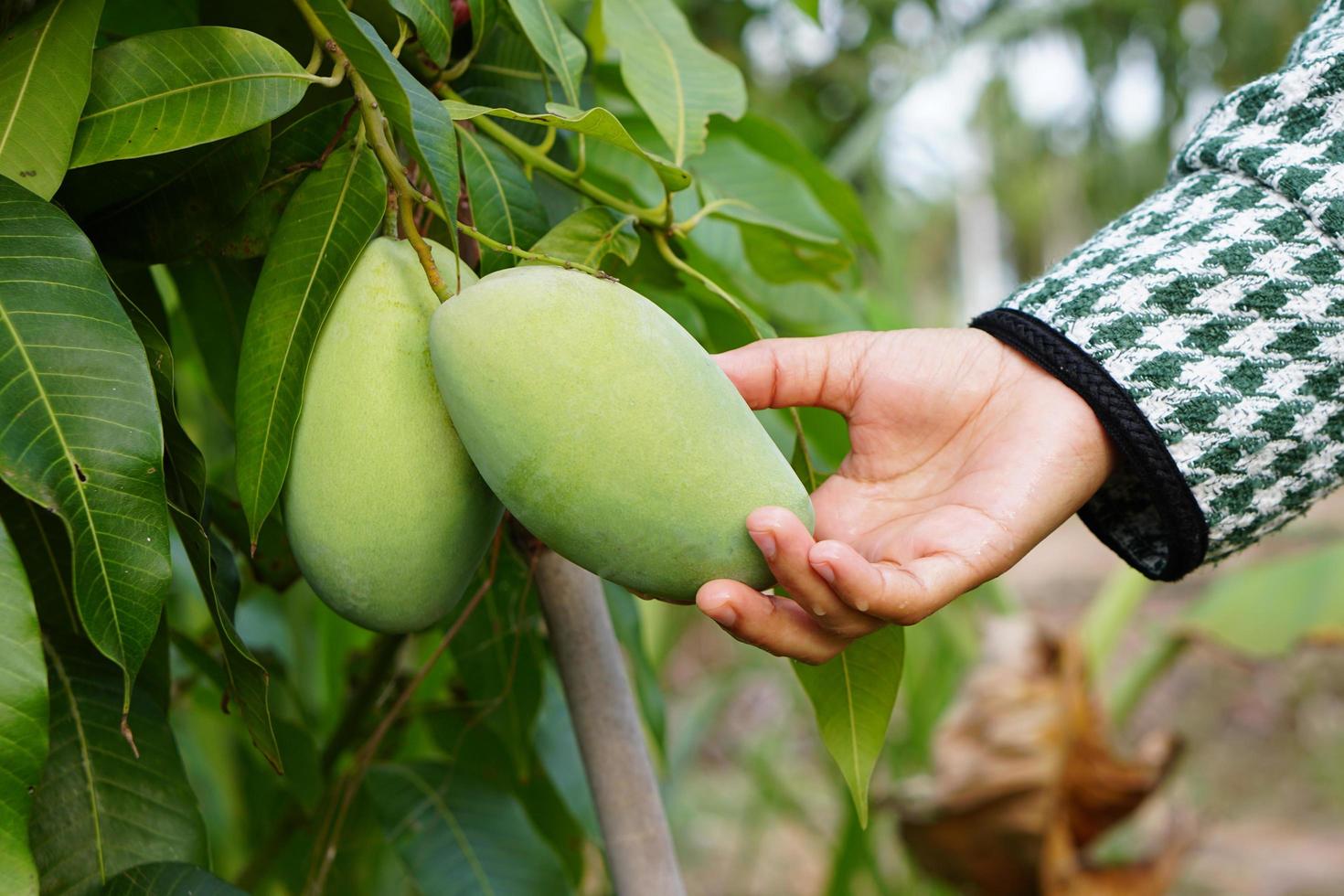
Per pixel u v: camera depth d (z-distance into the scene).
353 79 0.64
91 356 0.55
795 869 3.11
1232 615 1.90
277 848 1.07
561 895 0.94
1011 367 0.79
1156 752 1.80
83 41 0.61
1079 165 3.33
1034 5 2.67
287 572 0.88
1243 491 0.78
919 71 2.26
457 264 0.62
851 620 0.63
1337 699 4.46
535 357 0.58
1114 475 0.83
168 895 0.63
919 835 1.84
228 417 0.94
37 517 0.68
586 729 0.86
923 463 0.81
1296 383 0.76
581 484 0.58
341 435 0.63
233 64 0.62
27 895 0.50
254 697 0.61
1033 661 1.86
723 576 0.60
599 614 0.87
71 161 0.60
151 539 0.54
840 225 1.18
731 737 3.77
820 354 0.81
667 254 0.80
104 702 0.69
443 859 0.93
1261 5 2.88
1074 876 1.81
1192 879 3.30
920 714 2.01
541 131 0.87
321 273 0.64
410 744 1.27
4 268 0.55
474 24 0.75
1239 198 0.81
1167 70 2.96
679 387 0.59
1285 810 3.92
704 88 0.87
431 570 0.65
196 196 0.68
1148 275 0.77
